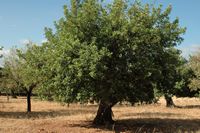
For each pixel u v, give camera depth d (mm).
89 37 22094
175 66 24922
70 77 21234
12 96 84375
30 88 40094
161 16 24188
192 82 43469
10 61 40531
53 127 23359
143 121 28359
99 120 25078
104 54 20359
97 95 22422
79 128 22984
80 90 21844
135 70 22125
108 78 21609
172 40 24547
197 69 43344
